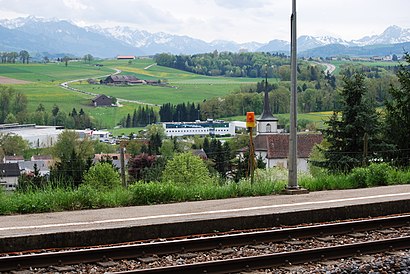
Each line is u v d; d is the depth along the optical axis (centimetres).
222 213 1583
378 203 1706
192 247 1248
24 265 1102
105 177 4297
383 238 1398
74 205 1712
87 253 1152
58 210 1681
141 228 1348
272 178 2445
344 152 3550
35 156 12131
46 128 19538
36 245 1248
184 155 5431
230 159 5303
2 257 1090
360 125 3581
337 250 1214
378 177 2286
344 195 1952
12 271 1082
